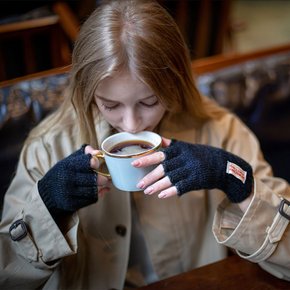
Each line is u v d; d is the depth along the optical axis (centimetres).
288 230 87
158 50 79
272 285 87
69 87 92
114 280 105
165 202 107
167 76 83
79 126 94
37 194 85
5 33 146
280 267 88
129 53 77
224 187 84
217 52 257
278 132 149
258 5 529
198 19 240
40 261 87
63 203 83
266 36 438
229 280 88
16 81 124
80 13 257
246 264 92
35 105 123
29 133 113
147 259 112
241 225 85
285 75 144
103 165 91
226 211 91
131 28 79
